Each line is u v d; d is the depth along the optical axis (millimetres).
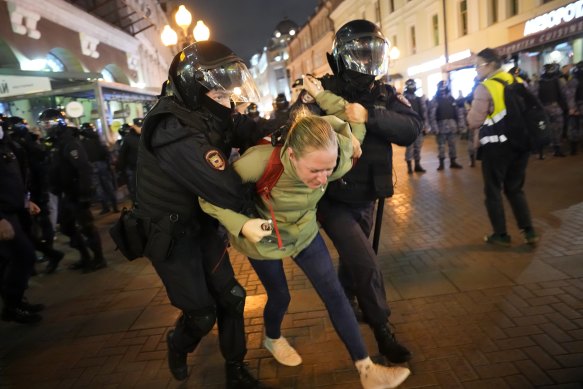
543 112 3654
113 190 8445
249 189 2014
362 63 2311
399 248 4363
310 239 2174
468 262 3791
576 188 5727
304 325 3064
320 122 1785
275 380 2488
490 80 3773
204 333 2250
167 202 2008
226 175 1827
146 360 2881
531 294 3094
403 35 27047
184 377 2504
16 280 3520
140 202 2080
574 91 7961
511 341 2578
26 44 10656
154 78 28469
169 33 7168
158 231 2025
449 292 3283
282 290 2424
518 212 3963
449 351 2555
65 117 4715
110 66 17609
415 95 8641
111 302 3938
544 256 3697
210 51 1941
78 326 3500
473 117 3836
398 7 27141
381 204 2605
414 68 26156
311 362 2625
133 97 13125
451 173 8219
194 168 1820
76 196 4715
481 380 2279
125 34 18797
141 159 2037
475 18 19812
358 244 2338
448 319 2904
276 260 2324
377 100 2432
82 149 4645
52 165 4637
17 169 3531
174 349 2408
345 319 2121
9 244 3426
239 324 2365
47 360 3014
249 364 2680
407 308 3115
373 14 30984
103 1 16812
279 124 2385
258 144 2137
